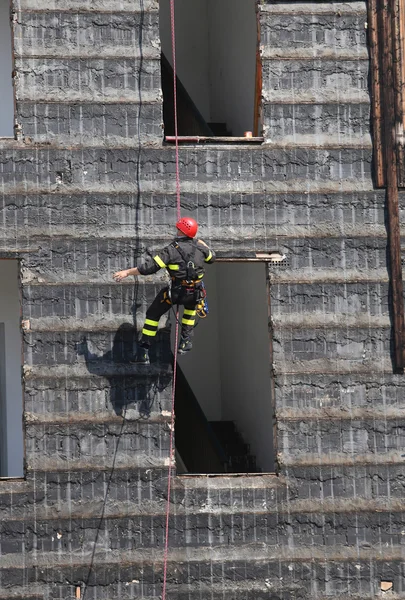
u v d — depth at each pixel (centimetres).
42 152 3672
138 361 3644
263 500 3638
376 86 3794
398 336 3716
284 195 3747
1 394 4556
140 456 3616
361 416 3688
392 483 3678
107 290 3653
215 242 3703
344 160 3781
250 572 3606
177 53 5700
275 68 3781
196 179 3722
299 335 3709
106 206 3681
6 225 3641
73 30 3709
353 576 3634
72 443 3600
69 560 3559
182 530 3603
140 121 3719
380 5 3816
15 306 4600
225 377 5606
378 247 3762
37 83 3684
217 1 5462
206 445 5122
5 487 3562
